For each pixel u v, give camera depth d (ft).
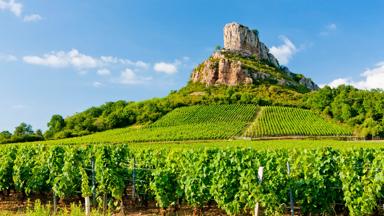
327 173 41.19
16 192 58.75
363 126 237.04
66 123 337.11
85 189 42.29
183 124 265.95
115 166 46.62
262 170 37.78
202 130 231.09
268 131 224.33
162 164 52.65
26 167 52.26
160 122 275.39
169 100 348.59
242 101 338.34
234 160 42.22
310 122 258.98
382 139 219.61
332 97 309.63
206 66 506.89
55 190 47.09
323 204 40.42
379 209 40.63
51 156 50.06
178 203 46.09
